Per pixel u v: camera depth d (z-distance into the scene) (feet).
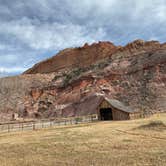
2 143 61.05
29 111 223.30
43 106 226.99
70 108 207.00
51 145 54.39
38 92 252.01
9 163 40.47
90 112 186.50
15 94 259.60
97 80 233.14
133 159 39.09
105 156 41.91
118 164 36.68
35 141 61.21
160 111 166.50
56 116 203.82
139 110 173.27
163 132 63.52
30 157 44.14
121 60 272.10
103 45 406.41
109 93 213.46
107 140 57.31
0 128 100.32
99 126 92.27
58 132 78.54
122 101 197.98
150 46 334.24
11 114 219.00
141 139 56.24
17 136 74.49
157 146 47.88
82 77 246.68
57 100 231.50
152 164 35.81
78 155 43.65
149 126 72.84
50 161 40.57
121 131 71.67
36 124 116.67
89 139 60.03
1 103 240.94
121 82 225.56
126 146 49.21
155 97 189.37
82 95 218.59
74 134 70.44
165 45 317.63
